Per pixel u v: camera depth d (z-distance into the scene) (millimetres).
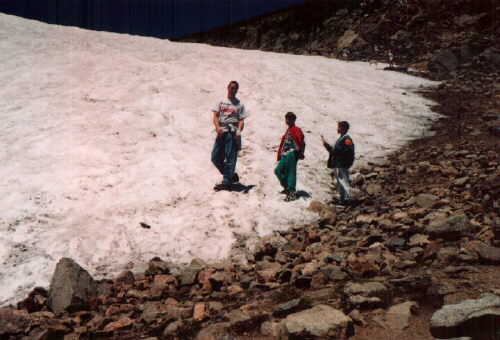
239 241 7055
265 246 6500
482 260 4797
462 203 7312
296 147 8461
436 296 4102
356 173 9938
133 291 5504
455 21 30906
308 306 4391
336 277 5090
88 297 5289
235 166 9453
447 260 5000
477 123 13070
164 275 5914
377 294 4359
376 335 3717
